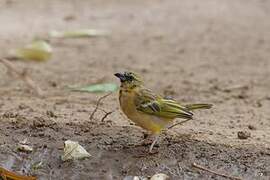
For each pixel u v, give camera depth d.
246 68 17.77
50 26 22.08
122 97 9.67
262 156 10.05
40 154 10.01
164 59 18.53
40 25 22.11
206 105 10.12
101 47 19.89
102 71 16.75
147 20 23.64
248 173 9.66
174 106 9.70
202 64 18.05
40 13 23.72
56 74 16.31
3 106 12.49
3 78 15.82
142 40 20.97
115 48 19.81
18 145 10.16
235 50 19.91
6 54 18.03
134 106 9.59
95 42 20.56
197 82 15.93
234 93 14.97
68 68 17.06
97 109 12.25
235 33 22.14
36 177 9.66
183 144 10.28
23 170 9.79
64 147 9.95
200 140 10.50
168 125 9.92
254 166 9.79
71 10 24.42
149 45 20.33
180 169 9.67
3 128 10.69
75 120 11.23
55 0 26.03
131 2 26.23
